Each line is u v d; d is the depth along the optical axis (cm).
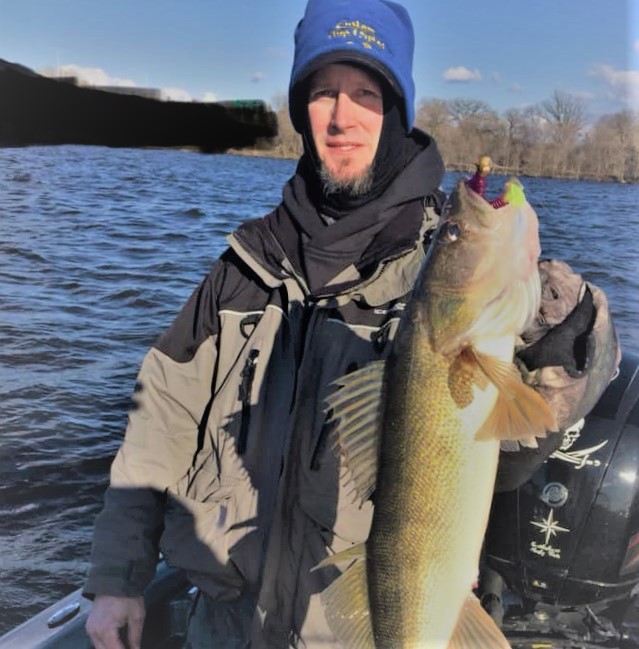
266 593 214
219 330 235
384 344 205
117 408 669
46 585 439
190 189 2995
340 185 223
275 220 236
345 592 183
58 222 1772
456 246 166
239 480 223
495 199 168
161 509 246
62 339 849
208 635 238
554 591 226
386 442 175
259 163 5222
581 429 222
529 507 224
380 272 212
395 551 175
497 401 163
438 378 168
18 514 504
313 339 214
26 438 598
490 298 164
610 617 237
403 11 237
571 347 175
